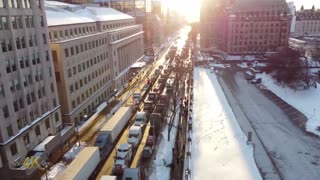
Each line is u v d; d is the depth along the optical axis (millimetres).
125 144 38688
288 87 75250
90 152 34344
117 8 144250
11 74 35969
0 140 34062
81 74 55812
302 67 80125
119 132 45875
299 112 58281
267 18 123375
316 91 71688
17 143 36531
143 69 101688
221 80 86750
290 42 155875
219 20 138250
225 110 59438
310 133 48219
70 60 51031
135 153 40500
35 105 41062
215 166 37500
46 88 43625
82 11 78188
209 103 64188
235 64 112812
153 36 161625
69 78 50750
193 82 83562
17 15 36969
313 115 56344
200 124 51812
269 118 55156
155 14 179375
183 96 66562
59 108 47562
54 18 54531
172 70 97500
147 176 34500
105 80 69875
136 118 50062
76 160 32312
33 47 40469
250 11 124938
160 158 39000
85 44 57406
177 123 52094
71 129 47344
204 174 35562
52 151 40188
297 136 47062
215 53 136125
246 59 119375
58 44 47219
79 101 55094
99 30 71500
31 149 39125
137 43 105750
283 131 49000
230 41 125750
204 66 108812
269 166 37781
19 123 37531
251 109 60438
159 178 34125
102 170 36438
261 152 41531
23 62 38312
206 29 145875
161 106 55438
